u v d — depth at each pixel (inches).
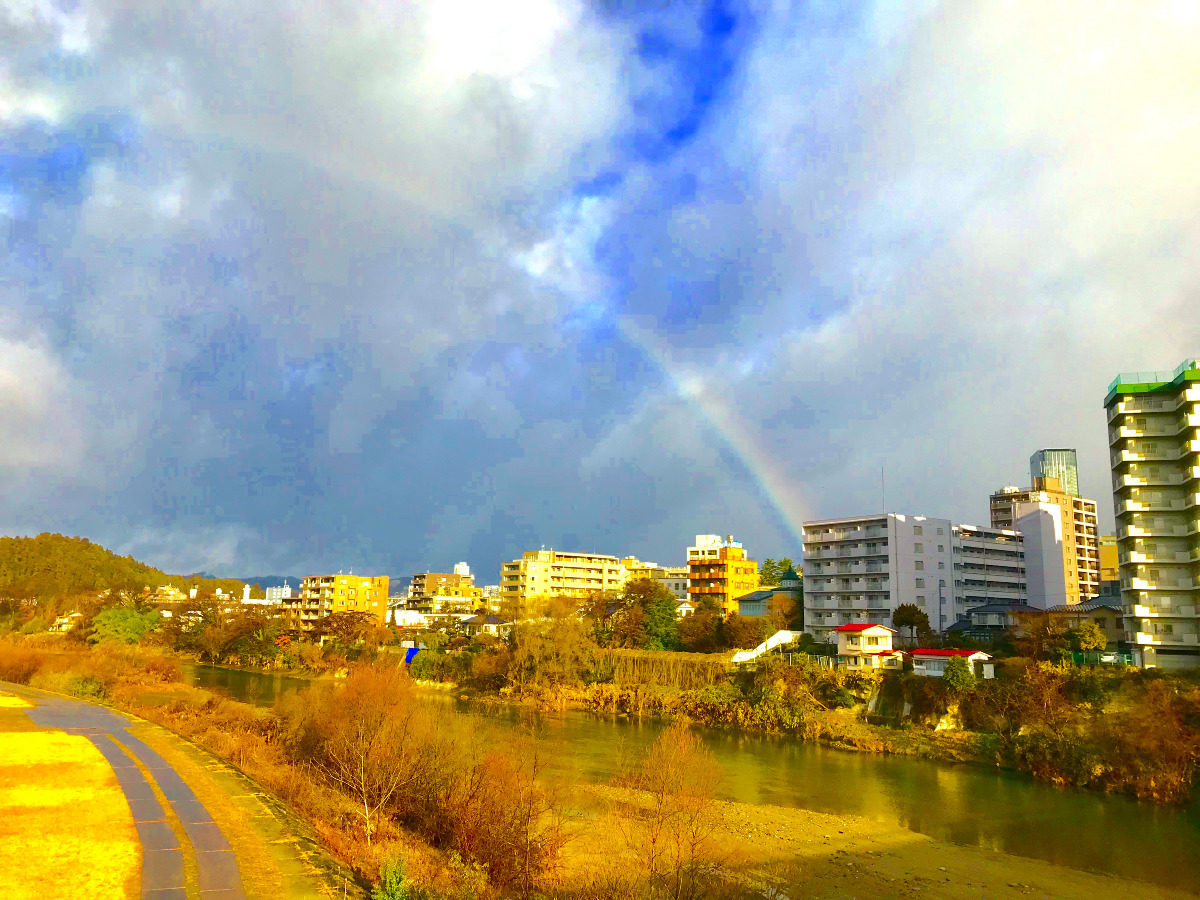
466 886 951.0
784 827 1466.5
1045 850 1363.2
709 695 2785.4
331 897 771.4
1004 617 3725.4
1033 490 5285.4
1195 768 1675.7
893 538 3865.7
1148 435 2699.3
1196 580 2541.8
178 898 738.2
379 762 1347.2
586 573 6432.1
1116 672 2175.2
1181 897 1161.4
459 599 6924.2
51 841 897.5
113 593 5585.6
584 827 1328.7
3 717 1982.0
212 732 1796.3
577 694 3184.1
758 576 5167.3
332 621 4842.5
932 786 1815.9
